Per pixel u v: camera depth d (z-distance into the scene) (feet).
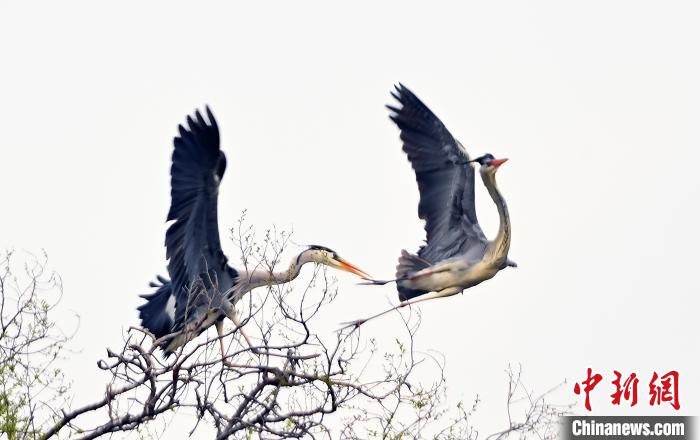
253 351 34.30
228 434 33.24
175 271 44.09
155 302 47.37
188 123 43.04
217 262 45.03
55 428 33.19
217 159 43.04
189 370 33.55
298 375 34.32
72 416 33.22
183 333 40.37
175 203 43.19
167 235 43.50
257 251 35.40
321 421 33.91
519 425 34.40
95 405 33.32
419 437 33.55
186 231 43.86
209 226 44.09
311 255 49.49
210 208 43.65
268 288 34.47
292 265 48.42
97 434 33.45
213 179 43.19
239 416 34.45
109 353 34.06
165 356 45.85
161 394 33.42
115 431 33.58
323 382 34.45
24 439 32.63
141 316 47.24
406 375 33.91
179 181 43.19
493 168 48.44
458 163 49.52
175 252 43.88
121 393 33.50
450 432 33.65
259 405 34.86
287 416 33.91
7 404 32.65
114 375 33.65
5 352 33.58
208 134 42.91
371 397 33.83
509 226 48.65
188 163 43.19
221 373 33.83
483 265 49.06
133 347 34.83
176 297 44.57
